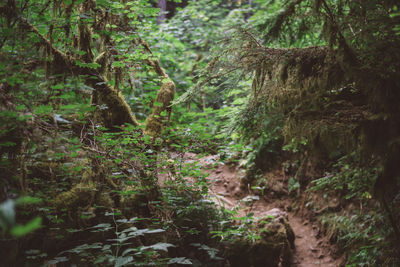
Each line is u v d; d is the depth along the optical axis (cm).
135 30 401
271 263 421
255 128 360
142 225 383
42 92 284
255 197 415
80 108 256
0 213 84
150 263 306
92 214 333
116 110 402
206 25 929
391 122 220
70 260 333
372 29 243
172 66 771
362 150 244
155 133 416
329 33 258
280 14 288
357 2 251
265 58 303
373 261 339
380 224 391
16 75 254
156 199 388
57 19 305
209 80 346
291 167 580
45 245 326
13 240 300
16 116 224
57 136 283
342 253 446
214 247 423
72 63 357
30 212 309
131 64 394
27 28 301
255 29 303
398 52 230
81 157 350
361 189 331
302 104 288
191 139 369
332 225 478
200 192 391
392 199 329
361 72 237
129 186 392
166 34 678
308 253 474
